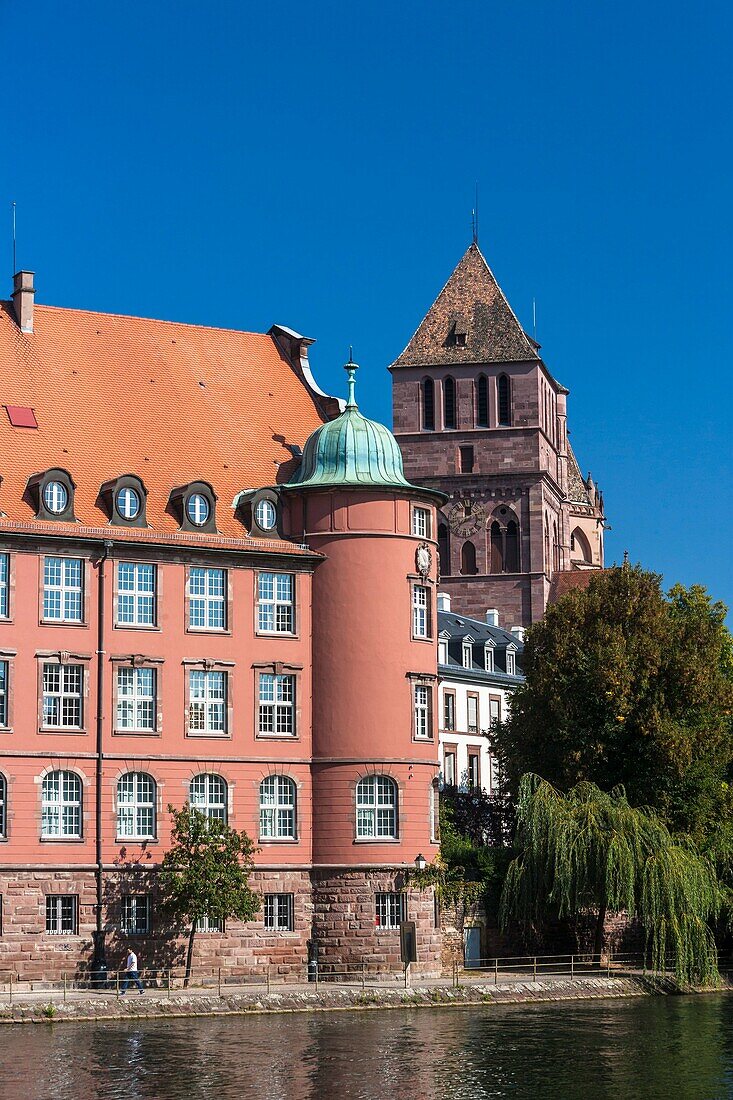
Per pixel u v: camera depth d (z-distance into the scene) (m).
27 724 85.00
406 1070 64.69
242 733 89.75
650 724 95.44
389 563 92.25
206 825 85.81
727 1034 73.25
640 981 88.62
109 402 94.62
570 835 89.00
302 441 99.25
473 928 94.19
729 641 111.62
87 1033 72.44
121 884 85.69
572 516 187.38
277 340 105.00
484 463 162.62
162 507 90.81
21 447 89.62
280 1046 69.50
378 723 90.88
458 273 169.25
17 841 84.00
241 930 88.00
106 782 86.25
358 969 88.94
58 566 86.94
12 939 83.25
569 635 100.50
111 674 87.19
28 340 95.06
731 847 95.94
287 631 91.56
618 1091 61.16
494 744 105.62
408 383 164.88
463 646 134.62
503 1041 71.25
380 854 90.00
